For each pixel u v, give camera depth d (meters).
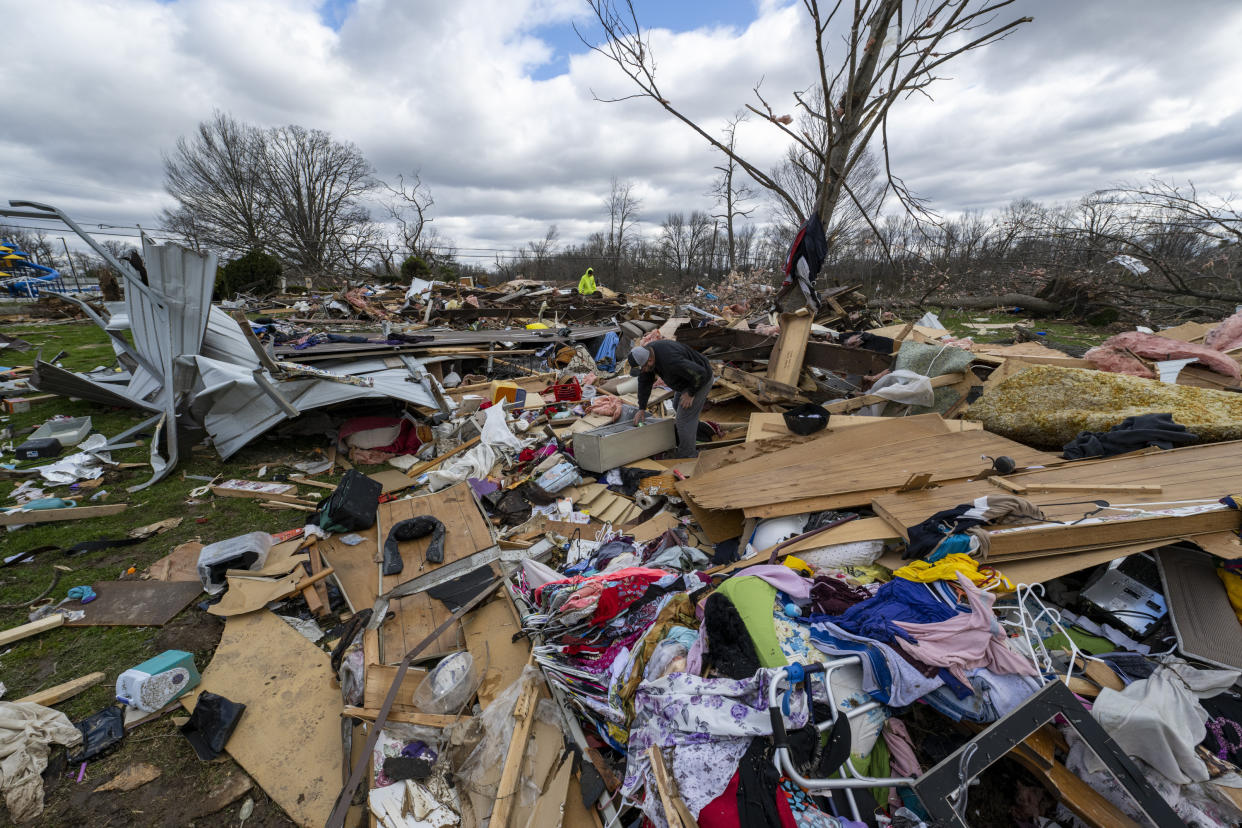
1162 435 3.62
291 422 6.32
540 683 2.62
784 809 1.82
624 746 2.34
